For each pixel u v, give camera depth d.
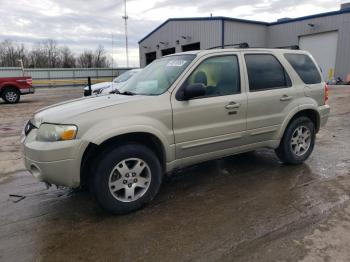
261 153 5.76
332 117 9.53
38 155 3.18
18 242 3.02
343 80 23.56
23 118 10.85
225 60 4.18
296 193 3.96
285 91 4.64
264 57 4.57
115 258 2.74
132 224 3.31
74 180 3.24
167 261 2.68
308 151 5.07
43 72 35.72
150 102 3.56
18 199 4.00
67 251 2.87
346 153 5.69
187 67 3.87
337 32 23.77
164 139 3.60
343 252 2.72
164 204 3.77
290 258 2.66
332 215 3.37
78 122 3.20
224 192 4.07
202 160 4.05
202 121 3.87
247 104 4.22
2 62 60.53
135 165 3.51
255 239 2.96
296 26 26.47
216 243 2.92
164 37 33.19
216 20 26.50
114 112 3.37
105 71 39.41
